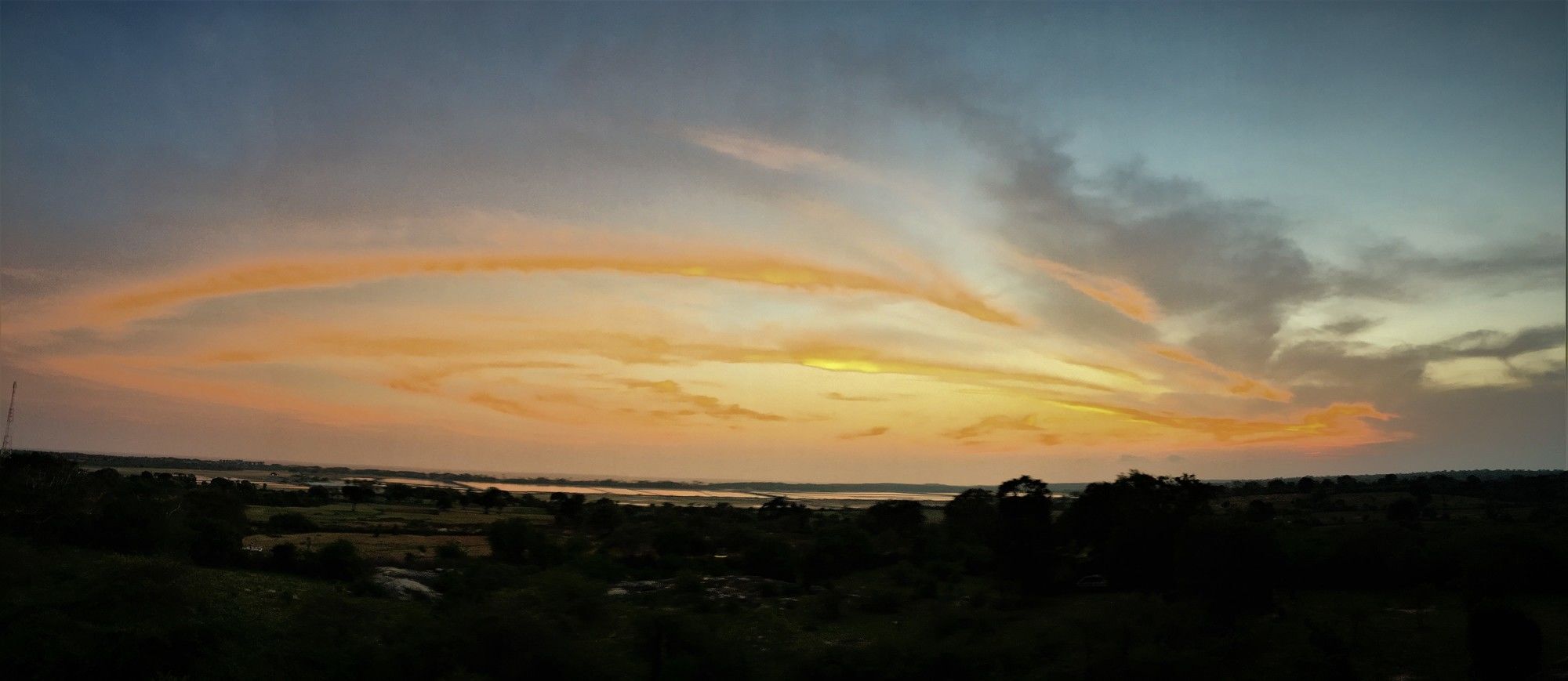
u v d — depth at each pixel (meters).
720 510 159.00
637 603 53.56
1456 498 126.94
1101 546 59.44
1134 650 31.92
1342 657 29.14
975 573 74.00
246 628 34.41
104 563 43.94
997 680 31.67
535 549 77.06
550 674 30.97
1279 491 161.38
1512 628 27.00
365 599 50.47
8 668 28.45
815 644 39.78
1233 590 38.84
